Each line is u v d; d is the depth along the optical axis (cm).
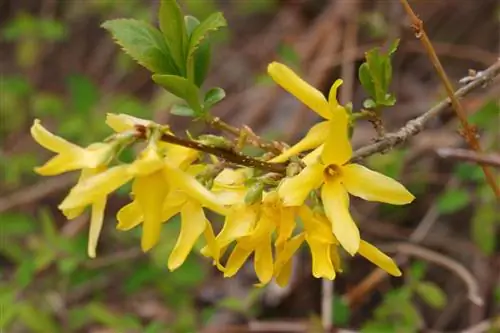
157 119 64
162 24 36
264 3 76
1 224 56
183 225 33
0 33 84
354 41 62
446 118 60
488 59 64
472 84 40
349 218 33
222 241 34
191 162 34
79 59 81
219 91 36
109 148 32
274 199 34
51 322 52
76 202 31
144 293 63
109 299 62
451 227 64
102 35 81
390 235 60
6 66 82
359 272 62
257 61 78
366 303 62
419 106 66
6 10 87
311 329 50
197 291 59
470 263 62
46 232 52
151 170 32
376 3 66
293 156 34
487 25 73
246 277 61
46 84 81
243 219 34
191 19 37
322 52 65
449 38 73
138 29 36
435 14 73
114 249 64
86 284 59
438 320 60
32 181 70
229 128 36
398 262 53
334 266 35
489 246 52
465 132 41
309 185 33
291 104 66
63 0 80
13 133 72
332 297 50
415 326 49
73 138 63
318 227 34
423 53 68
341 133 33
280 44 65
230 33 77
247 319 56
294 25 75
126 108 63
